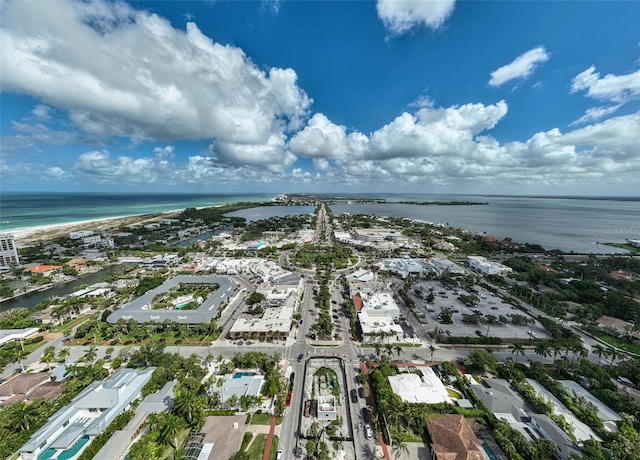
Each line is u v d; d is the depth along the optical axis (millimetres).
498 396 89562
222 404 89438
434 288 194500
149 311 147750
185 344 127562
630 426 79375
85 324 136625
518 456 71500
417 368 108875
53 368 109062
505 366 106688
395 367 107312
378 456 74312
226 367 105438
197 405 81562
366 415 87375
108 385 91625
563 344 109500
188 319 141625
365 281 198125
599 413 86000
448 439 74688
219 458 69375
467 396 94312
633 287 193750
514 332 137125
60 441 74750
